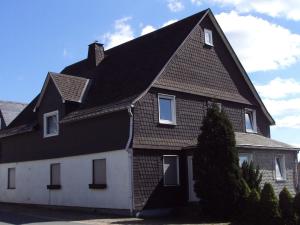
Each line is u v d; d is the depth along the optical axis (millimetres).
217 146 20531
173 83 24594
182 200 23906
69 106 26188
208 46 27562
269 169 25891
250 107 29906
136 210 21625
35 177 28766
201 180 20703
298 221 18266
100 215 22172
